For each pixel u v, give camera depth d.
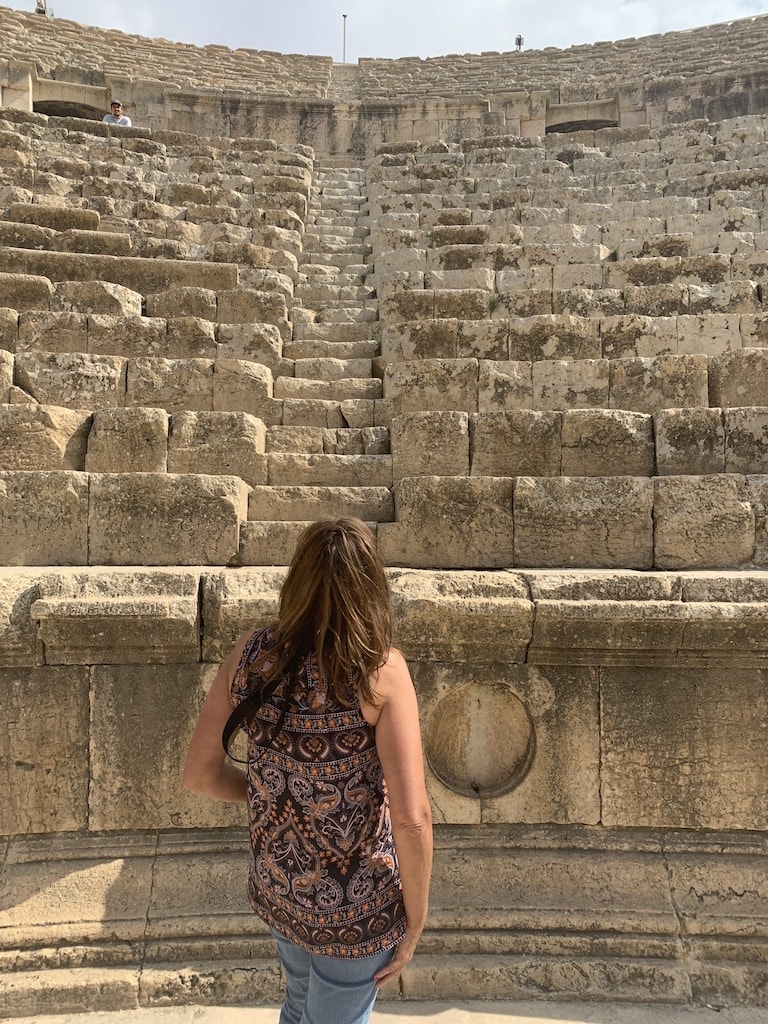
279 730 1.91
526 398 6.30
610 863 3.40
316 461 5.47
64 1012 3.01
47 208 10.04
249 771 2.00
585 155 14.88
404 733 1.88
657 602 3.33
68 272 8.46
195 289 8.10
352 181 15.13
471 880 3.37
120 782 3.42
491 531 4.64
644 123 19.33
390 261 10.18
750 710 3.44
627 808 3.46
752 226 10.35
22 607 3.36
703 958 3.19
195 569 3.90
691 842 3.45
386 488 5.08
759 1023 2.98
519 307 8.19
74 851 3.37
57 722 3.40
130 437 5.30
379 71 26.64
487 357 7.30
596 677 3.48
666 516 4.50
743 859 3.41
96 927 3.17
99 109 19.53
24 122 14.16
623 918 3.26
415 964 3.15
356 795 1.90
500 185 13.55
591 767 3.47
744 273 8.67
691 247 9.77
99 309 7.75
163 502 4.57
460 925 3.25
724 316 7.09
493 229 10.77
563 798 3.48
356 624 1.87
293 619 1.95
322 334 8.29
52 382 6.17
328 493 5.05
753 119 14.99
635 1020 3.00
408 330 7.37
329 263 11.02
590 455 5.33
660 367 6.15
